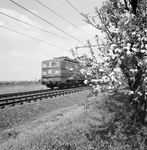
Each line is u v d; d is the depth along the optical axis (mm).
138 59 3586
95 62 3705
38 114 9508
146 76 3596
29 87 24344
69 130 5520
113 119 6543
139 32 3508
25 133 6090
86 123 6254
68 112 9227
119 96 10570
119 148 4445
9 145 4973
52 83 18109
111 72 3391
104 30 4387
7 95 12867
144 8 4348
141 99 5121
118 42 3447
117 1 4855
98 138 4996
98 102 10219
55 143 4645
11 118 8000
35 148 4445
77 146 4543
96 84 3908
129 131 5410
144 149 4527
